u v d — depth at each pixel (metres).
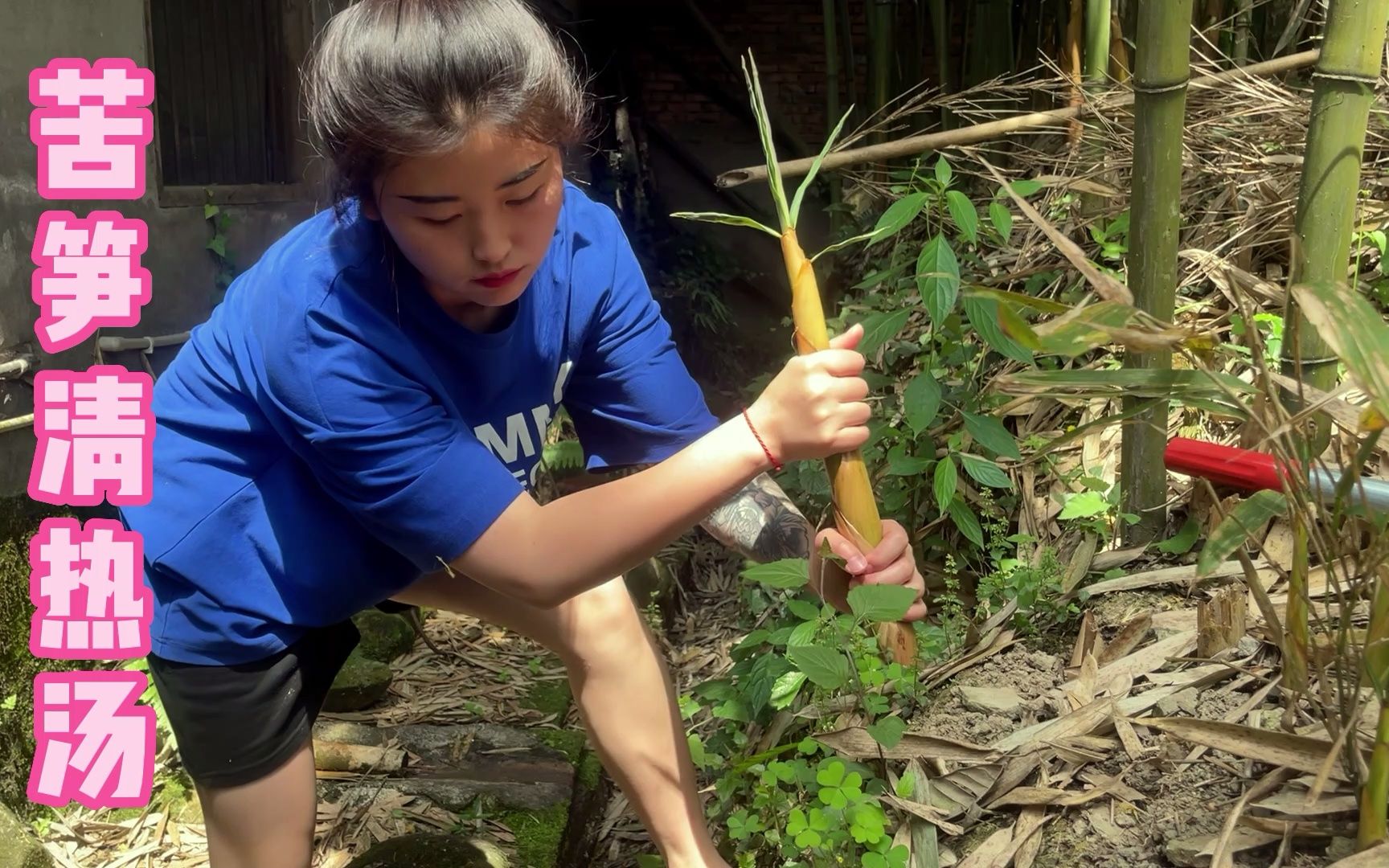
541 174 1.17
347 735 2.85
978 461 2.09
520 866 2.24
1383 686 1.16
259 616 1.51
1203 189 2.79
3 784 2.65
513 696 3.17
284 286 1.30
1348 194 1.66
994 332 1.76
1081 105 2.93
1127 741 1.57
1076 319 1.02
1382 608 1.17
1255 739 1.37
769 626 2.41
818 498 2.84
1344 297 0.96
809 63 7.86
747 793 1.85
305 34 4.16
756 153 7.87
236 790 1.58
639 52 7.88
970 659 1.94
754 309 7.77
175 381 1.54
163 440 1.53
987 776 1.61
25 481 2.85
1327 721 1.28
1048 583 2.02
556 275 1.47
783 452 1.19
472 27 1.09
